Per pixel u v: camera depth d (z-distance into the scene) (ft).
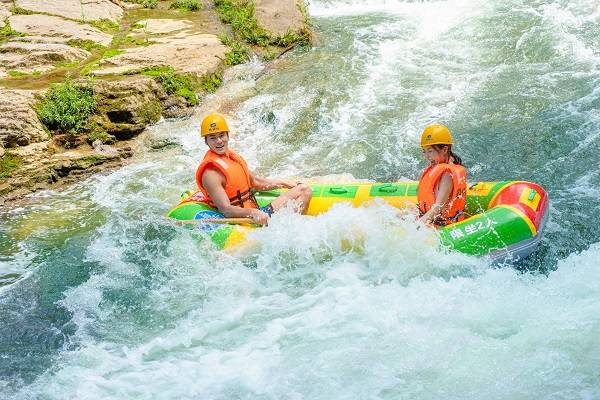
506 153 26.66
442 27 38.52
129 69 33.68
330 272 19.90
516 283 18.89
